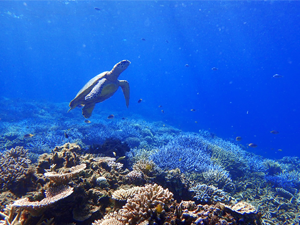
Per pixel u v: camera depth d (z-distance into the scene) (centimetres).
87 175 402
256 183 779
